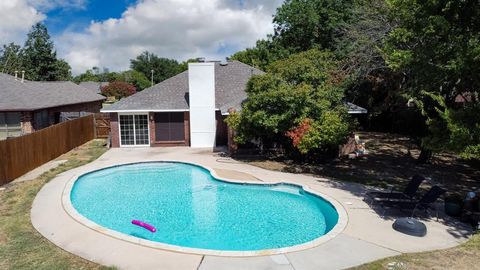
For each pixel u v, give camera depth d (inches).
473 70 439.8
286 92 754.8
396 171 748.0
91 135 1261.1
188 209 582.2
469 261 345.1
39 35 2669.8
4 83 1182.9
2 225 448.5
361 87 1170.0
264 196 646.5
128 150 1043.3
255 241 457.4
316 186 637.9
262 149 941.8
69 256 362.0
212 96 1066.1
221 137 1095.0
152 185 724.0
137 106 1069.1
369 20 864.3
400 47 611.5
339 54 1024.9
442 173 727.1
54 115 1307.8
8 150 669.3
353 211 499.5
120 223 518.3
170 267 338.3
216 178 711.7
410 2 460.1
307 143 733.3
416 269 331.0
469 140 408.8
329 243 393.4
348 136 818.2
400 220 438.0
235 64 1342.3
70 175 721.0
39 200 550.9
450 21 445.7
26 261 350.0
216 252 370.0
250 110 825.5
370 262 347.9
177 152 1005.2
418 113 1087.0
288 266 340.2
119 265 342.3
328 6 1483.8
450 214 481.7
